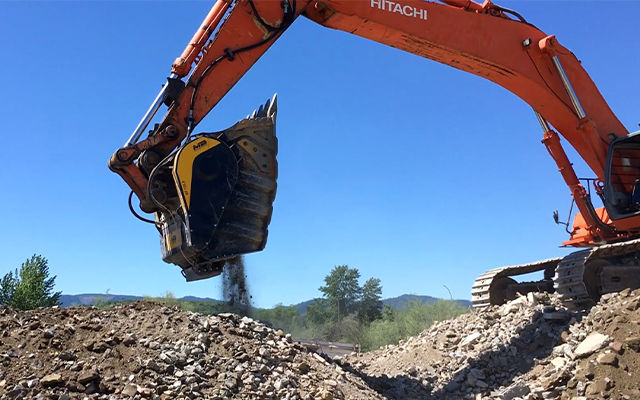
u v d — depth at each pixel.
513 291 13.81
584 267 11.21
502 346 10.62
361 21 10.08
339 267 40.12
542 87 11.62
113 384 6.39
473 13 11.06
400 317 27.41
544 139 12.73
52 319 7.75
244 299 9.05
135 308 8.54
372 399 7.73
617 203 11.60
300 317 34.62
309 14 10.03
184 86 8.70
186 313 8.40
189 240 7.60
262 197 8.12
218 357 7.30
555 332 10.48
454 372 10.48
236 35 9.09
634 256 11.54
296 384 7.30
